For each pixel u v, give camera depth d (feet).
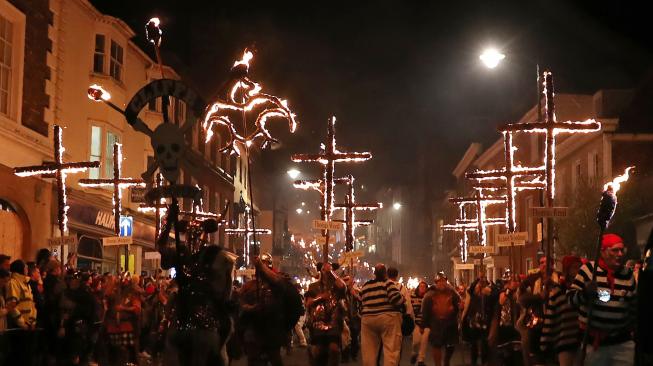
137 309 51.72
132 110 26.27
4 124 67.92
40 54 76.43
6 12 68.69
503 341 48.24
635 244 98.37
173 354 25.66
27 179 72.90
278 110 38.81
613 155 108.58
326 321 41.73
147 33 27.68
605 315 25.75
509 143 62.54
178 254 25.86
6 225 71.56
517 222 152.35
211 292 25.89
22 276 43.96
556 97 130.93
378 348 42.09
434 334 52.47
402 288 55.42
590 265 26.84
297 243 315.78
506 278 77.20
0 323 41.81
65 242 58.34
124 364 50.93
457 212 221.46
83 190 87.86
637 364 20.10
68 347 46.83
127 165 98.58
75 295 47.39
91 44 89.56
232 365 60.34
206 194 145.59
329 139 64.90
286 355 70.38
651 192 105.19
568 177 125.18
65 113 83.66
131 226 99.91
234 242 173.47
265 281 34.91
